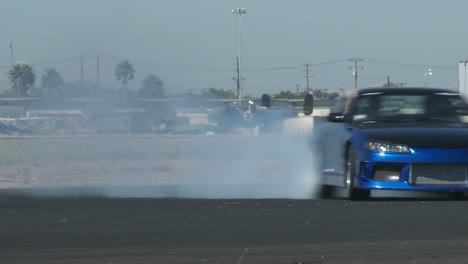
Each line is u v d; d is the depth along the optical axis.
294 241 17.17
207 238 17.66
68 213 22.36
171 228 19.25
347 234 18.19
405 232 18.45
